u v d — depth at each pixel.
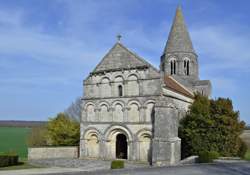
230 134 46.03
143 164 42.44
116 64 49.53
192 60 64.94
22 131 138.00
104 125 49.00
